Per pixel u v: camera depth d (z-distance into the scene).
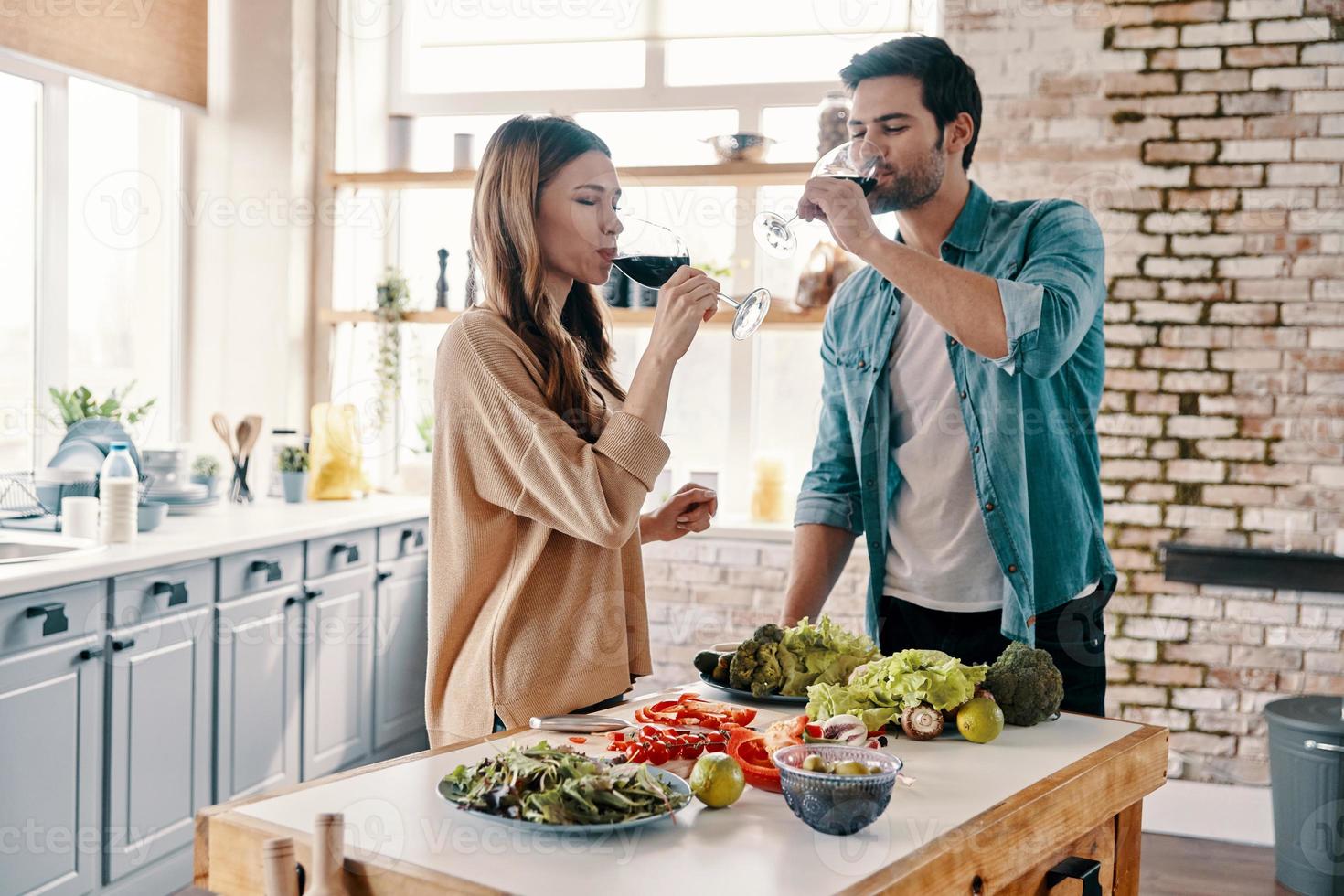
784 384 3.66
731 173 3.43
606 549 1.66
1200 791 3.04
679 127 3.55
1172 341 2.99
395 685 3.80
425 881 1.01
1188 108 2.95
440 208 3.86
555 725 1.50
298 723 3.35
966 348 2.18
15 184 3.33
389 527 3.73
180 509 3.46
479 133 3.68
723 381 3.68
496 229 1.64
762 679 1.71
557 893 0.98
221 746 3.05
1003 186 3.10
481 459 1.58
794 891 0.99
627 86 3.57
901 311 2.29
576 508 1.49
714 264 3.60
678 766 1.34
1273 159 2.89
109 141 3.60
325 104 3.79
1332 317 2.89
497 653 1.59
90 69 3.37
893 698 1.58
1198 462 3.00
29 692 2.45
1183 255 2.97
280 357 3.81
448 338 1.60
